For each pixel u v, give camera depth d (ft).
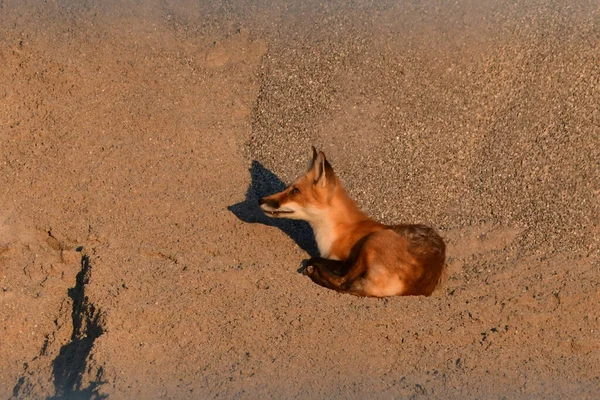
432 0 81.76
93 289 56.18
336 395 48.19
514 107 72.64
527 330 55.26
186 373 49.83
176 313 54.39
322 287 58.34
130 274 58.23
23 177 68.39
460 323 55.26
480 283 60.29
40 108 74.33
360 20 81.25
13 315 55.83
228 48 82.02
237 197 69.10
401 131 72.84
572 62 73.56
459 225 67.82
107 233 63.05
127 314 53.78
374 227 60.29
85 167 69.72
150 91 77.71
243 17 85.20
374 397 48.08
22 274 59.82
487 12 79.41
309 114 75.15
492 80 74.08
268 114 76.13
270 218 67.51
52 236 63.41
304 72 78.02
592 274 61.00
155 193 68.13
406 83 75.46
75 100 75.36
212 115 76.64
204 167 71.82
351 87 76.07
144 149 72.33
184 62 81.00
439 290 59.26
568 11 77.77
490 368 51.67
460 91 74.02
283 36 82.07
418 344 53.62
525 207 67.72
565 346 54.44
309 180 61.16
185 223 65.46
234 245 63.46
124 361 50.62
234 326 53.72
